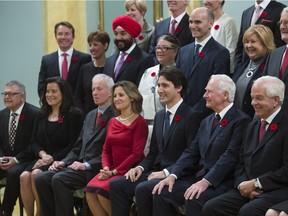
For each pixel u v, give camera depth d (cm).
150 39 660
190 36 615
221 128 489
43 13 845
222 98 489
